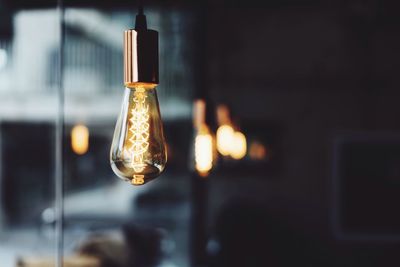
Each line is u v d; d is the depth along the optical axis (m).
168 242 4.86
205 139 2.61
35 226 6.62
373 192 4.98
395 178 4.95
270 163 5.33
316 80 5.34
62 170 1.95
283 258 4.89
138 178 1.01
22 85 6.17
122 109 1.02
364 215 4.97
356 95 5.29
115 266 3.84
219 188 5.30
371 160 4.95
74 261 3.58
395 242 4.91
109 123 6.35
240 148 4.27
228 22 5.36
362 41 5.27
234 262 4.54
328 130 5.32
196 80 5.14
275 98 5.38
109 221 6.47
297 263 4.95
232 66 5.39
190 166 5.47
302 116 5.35
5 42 3.42
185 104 5.50
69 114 6.25
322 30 5.33
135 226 4.35
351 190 4.98
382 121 5.27
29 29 4.88
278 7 5.35
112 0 4.43
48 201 6.78
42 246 5.88
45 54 5.91
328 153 5.30
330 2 5.30
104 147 6.63
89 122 6.29
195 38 5.16
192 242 5.18
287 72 5.37
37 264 3.48
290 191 5.30
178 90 5.46
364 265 4.97
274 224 5.09
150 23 5.16
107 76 6.07
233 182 5.31
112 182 6.70
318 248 5.06
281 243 4.92
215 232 4.82
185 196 6.06
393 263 4.93
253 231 4.61
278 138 5.36
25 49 5.70
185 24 5.15
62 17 1.97
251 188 5.31
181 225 6.03
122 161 1.00
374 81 5.27
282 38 5.37
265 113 5.38
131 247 4.03
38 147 6.71
